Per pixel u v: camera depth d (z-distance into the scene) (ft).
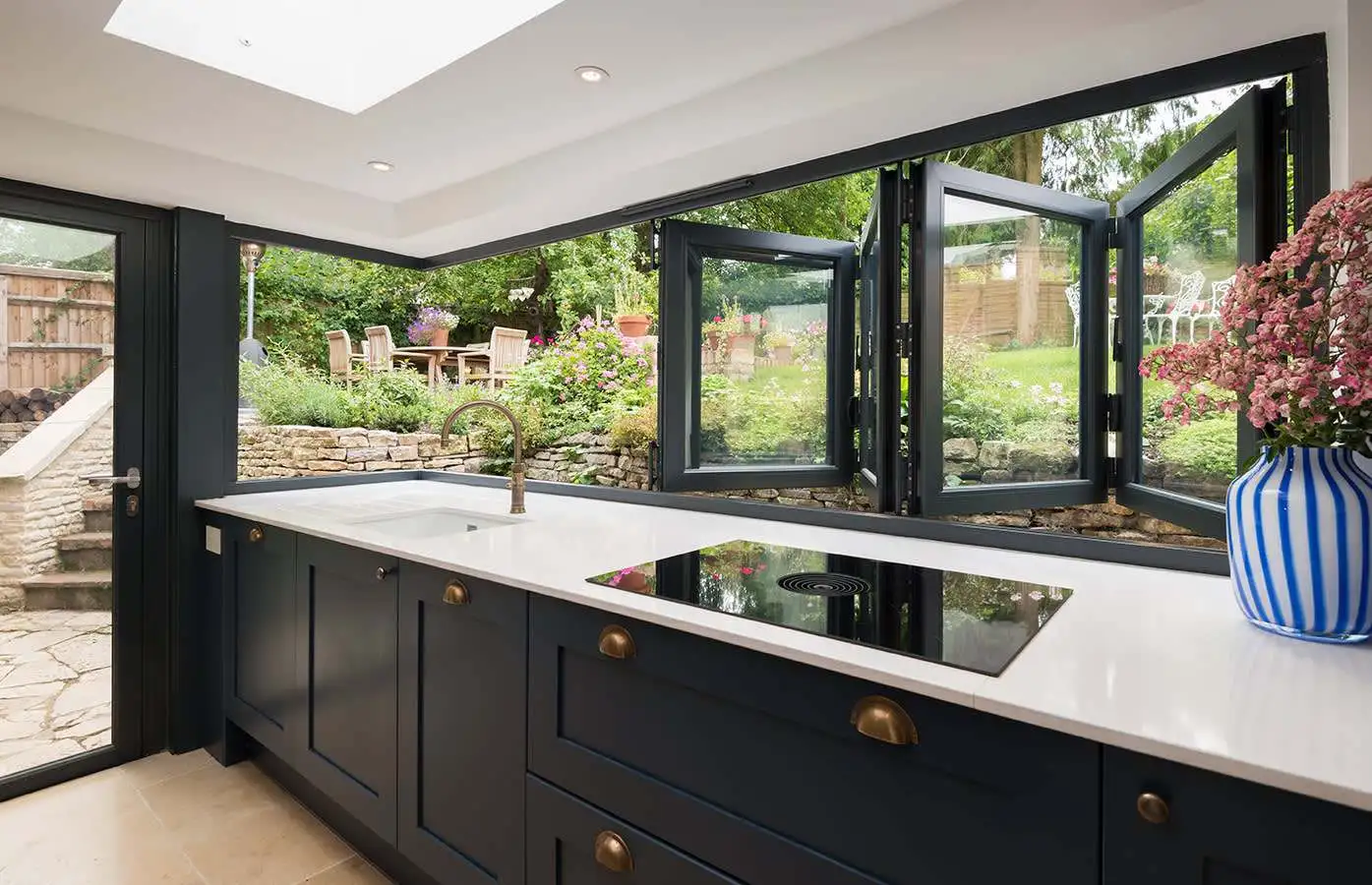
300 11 6.31
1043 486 6.64
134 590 8.32
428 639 5.61
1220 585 4.51
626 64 5.88
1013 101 5.48
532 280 16.94
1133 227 6.38
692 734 3.93
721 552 5.58
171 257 8.48
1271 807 2.30
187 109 6.73
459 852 5.36
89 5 5.06
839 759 3.36
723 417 8.31
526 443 13.53
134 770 8.13
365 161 8.09
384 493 9.66
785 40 5.50
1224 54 4.70
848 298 8.15
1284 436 3.43
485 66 5.90
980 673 3.02
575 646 4.46
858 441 8.16
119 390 8.18
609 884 4.33
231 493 9.11
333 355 14.52
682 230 8.07
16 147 6.70
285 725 7.26
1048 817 2.77
